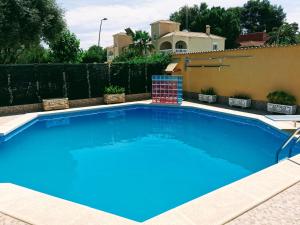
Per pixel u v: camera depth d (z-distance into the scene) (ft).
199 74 67.92
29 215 16.70
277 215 16.26
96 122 52.03
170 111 60.80
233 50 58.03
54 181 27.35
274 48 49.90
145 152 35.55
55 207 17.57
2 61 81.87
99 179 27.68
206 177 27.55
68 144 39.37
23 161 32.96
